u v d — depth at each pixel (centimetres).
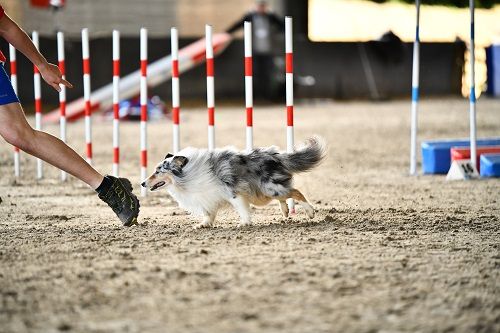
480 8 5503
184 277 694
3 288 667
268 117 2955
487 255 793
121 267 734
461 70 3919
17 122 877
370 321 576
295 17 3831
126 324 571
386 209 1100
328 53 3750
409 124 2655
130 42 3466
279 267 730
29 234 915
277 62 3628
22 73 3356
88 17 3572
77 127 2620
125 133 2431
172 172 932
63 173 1458
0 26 900
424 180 1435
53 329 564
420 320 580
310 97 3756
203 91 3669
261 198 966
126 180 942
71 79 3384
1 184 1420
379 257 776
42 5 3466
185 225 974
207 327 563
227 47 3644
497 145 1523
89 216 1073
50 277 702
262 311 598
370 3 5781
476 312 601
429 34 4978
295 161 959
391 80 3838
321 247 823
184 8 3675
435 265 745
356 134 2356
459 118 2823
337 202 1179
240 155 945
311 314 591
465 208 1112
